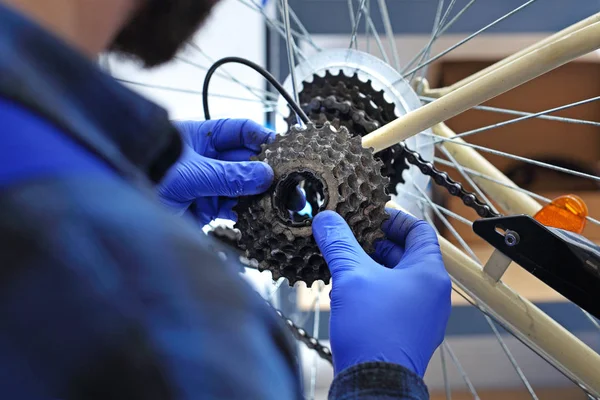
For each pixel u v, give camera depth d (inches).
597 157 46.5
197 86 45.0
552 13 42.3
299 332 29.6
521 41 45.0
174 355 7.5
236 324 8.1
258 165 19.7
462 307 42.6
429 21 43.3
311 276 19.9
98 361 7.1
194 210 25.2
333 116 26.4
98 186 7.8
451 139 27.3
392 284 17.7
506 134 46.2
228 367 7.8
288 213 19.7
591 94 45.1
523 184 46.1
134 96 9.7
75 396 7.2
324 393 43.9
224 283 8.4
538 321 22.2
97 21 10.7
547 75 44.6
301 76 29.3
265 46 46.5
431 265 18.9
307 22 43.1
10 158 7.3
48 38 8.6
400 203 28.6
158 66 14.0
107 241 7.5
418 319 17.1
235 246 26.6
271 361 8.6
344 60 28.3
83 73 8.9
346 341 16.6
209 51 45.9
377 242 21.5
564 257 19.2
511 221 19.7
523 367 49.1
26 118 7.5
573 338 22.1
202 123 25.5
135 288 7.5
